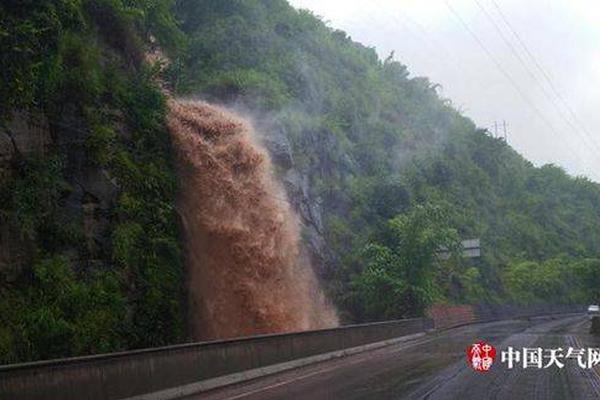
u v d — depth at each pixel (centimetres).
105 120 2238
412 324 3541
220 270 2648
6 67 1722
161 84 2933
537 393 1344
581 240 11144
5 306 1602
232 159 2834
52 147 1969
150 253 2219
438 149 8425
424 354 2417
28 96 1778
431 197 6919
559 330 4147
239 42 4875
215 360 1509
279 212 3044
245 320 2675
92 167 2103
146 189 2314
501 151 10856
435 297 4138
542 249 9512
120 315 1944
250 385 1532
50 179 1886
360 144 5872
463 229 7312
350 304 4106
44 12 1895
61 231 1891
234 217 2759
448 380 1564
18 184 1769
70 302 1766
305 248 3791
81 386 1080
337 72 6725
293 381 1605
